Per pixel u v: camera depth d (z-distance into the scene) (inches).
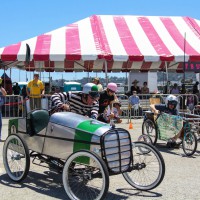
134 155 221.0
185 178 244.8
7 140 233.1
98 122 207.9
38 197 201.6
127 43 662.5
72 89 805.9
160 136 349.7
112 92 283.7
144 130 378.0
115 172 193.9
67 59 601.6
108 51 623.5
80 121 206.4
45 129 219.9
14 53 603.5
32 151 236.7
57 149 213.0
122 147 197.3
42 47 625.0
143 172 233.0
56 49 617.9
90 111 236.8
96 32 697.6
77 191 206.5
